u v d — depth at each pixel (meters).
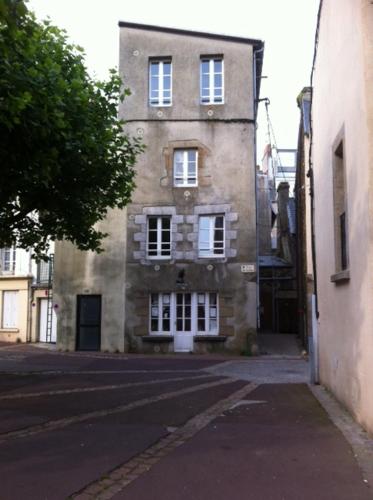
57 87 9.55
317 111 11.05
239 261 19.23
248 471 5.19
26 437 6.54
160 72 20.67
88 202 12.30
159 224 20.05
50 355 18.44
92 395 9.82
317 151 11.05
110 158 12.29
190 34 20.39
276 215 35.47
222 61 20.41
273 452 5.85
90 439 6.41
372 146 6.44
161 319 19.59
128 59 20.50
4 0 5.51
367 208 6.52
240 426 7.17
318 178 10.92
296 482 4.88
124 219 20.14
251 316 18.95
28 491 4.61
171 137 20.11
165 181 19.95
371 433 6.41
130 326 19.56
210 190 19.75
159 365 15.53
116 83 12.15
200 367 15.05
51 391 10.30
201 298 19.52
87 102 10.69
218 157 19.86
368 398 6.55
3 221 12.24
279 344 21.39
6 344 23.02
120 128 12.28
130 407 8.59
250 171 19.70
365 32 6.64
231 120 19.95
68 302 20.59
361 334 6.92
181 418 7.70
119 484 4.83
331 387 9.66
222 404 8.89
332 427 7.05
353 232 7.41
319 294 10.91
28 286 24.06
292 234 27.38
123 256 20.03
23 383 11.42
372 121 6.47
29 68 8.78
